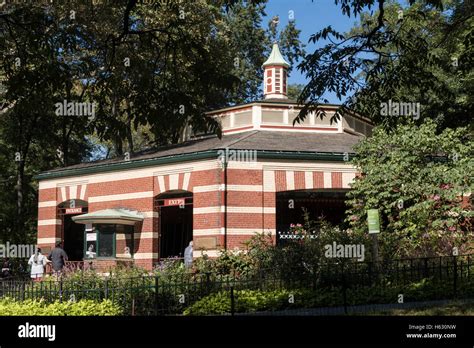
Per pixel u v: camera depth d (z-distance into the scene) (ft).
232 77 39.65
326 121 88.43
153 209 78.79
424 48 50.01
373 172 67.21
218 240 71.00
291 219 80.74
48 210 91.35
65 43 45.42
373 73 50.39
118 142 40.01
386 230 64.59
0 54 47.16
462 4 72.13
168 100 38.27
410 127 68.64
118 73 56.59
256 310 47.32
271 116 87.56
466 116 77.97
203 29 97.71
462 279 51.44
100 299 46.06
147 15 87.40
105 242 79.10
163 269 56.34
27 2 82.84
